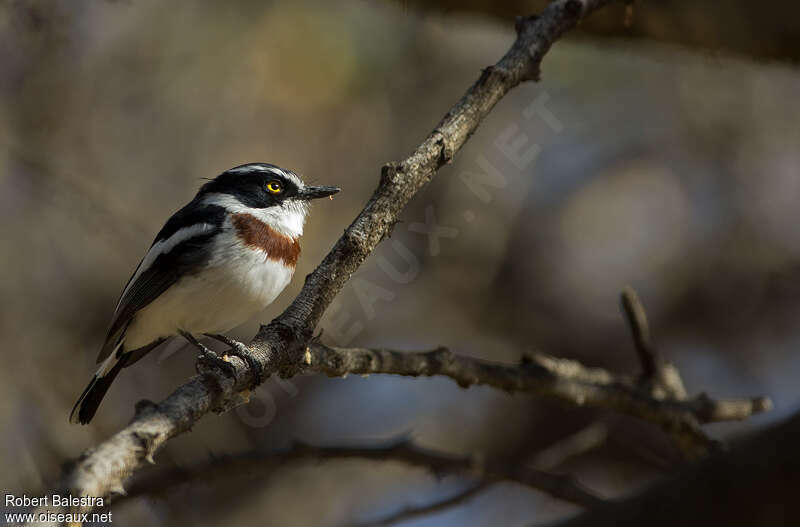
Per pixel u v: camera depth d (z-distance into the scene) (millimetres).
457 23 9086
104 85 12164
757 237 12500
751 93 12430
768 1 7699
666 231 12680
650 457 8102
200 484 6625
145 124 12281
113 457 3434
